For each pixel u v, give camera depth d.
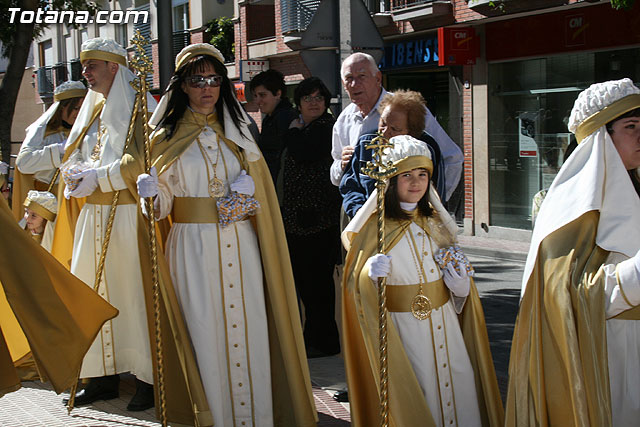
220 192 4.59
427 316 4.01
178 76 4.61
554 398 3.46
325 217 6.19
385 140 3.84
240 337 4.57
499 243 14.09
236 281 4.57
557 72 13.82
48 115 6.31
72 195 5.01
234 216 4.52
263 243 4.66
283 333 4.62
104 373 5.16
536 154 14.39
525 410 3.59
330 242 6.24
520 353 3.62
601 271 3.38
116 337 5.16
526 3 13.43
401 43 16.77
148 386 5.13
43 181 6.63
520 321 3.62
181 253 4.54
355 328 4.07
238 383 4.57
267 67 19.70
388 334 3.92
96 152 5.25
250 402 4.59
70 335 4.29
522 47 14.17
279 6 20.00
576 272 3.43
